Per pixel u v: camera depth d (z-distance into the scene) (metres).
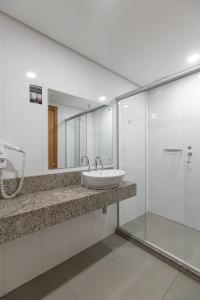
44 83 1.64
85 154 2.03
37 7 1.32
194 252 1.86
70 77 1.85
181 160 2.53
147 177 2.94
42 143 1.63
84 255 1.87
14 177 1.46
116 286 1.46
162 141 2.75
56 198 1.38
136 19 1.43
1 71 1.38
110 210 2.29
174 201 2.63
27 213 1.10
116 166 2.43
